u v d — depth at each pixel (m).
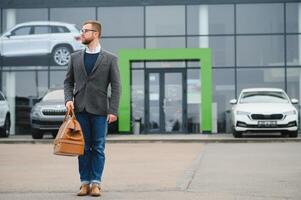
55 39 29.72
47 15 29.86
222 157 15.79
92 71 8.93
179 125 29.09
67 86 9.11
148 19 29.66
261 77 29.23
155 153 17.48
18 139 24.31
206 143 22.22
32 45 29.75
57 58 29.66
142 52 28.73
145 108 29.17
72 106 8.88
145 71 29.20
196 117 29.08
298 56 29.25
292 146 19.72
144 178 11.25
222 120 29.08
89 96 8.92
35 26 29.83
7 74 29.84
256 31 29.31
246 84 29.28
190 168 13.05
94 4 29.81
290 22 29.31
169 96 29.14
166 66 29.16
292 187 9.88
